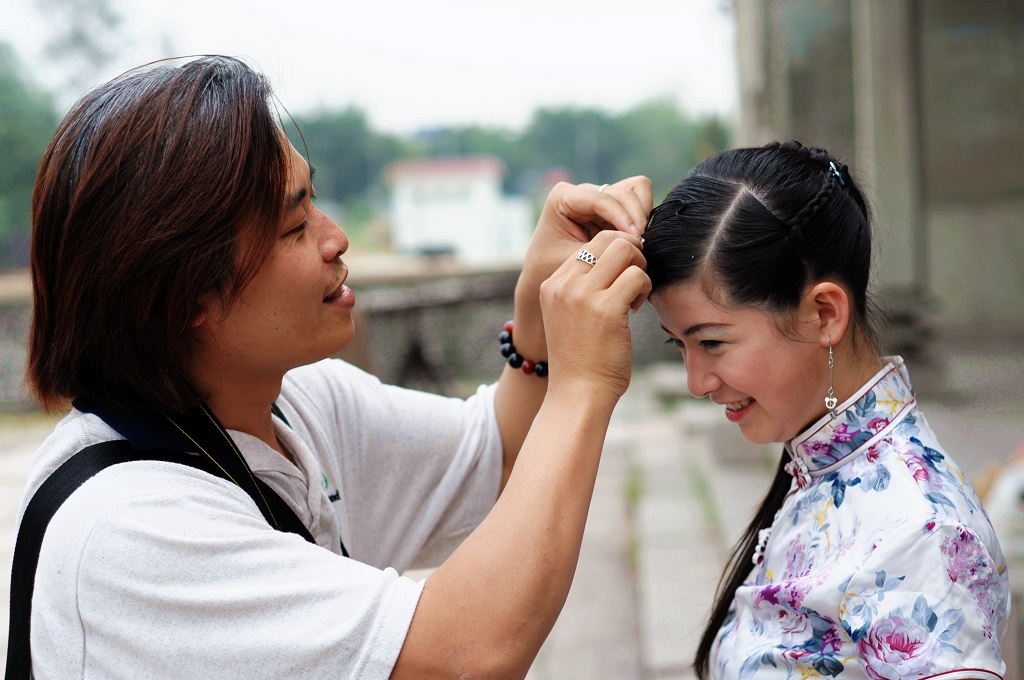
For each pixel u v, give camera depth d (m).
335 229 1.13
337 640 0.91
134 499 0.95
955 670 0.96
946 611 0.98
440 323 10.71
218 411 1.13
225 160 0.98
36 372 1.09
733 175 1.21
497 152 78.12
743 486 4.59
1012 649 1.80
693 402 7.64
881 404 1.17
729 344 1.18
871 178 5.62
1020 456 2.75
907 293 5.62
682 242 1.19
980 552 1.01
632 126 78.38
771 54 6.82
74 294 1.01
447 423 1.40
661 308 1.23
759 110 6.95
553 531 0.98
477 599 0.94
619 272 1.11
